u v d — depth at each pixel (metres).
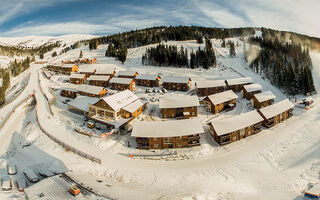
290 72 75.62
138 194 26.83
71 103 59.81
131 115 52.16
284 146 41.06
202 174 32.66
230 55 133.50
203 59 111.38
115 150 39.72
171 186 29.48
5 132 49.91
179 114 55.41
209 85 72.25
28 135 46.19
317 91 77.19
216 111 57.62
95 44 193.00
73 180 27.50
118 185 29.44
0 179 29.25
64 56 183.25
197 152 38.84
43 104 64.75
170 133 40.12
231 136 43.19
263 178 31.77
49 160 35.78
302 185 29.03
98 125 49.09
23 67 135.50
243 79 78.25
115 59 143.25
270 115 49.31
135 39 185.25
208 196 27.12
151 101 66.62
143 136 39.72
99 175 32.19
